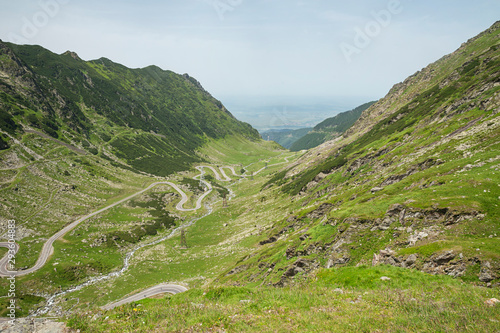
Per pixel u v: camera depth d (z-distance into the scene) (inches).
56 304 3814.0
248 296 1024.2
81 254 5108.3
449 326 622.5
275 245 3646.7
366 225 2235.5
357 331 655.1
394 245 1851.6
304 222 4062.5
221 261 4707.2
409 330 635.5
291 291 998.4
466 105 4001.0
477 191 1815.9
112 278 4640.8
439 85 6589.6
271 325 710.5
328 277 1221.7
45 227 5625.0
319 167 7485.2
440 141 3501.5
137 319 837.8
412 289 934.4
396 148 4751.5
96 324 789.9
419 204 1946.4
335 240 2400.3
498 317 642.2
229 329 715.4
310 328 690.2
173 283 4271.7
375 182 3695.9
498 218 1523.1
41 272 4345.5
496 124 2787.9
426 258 1369.3
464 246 1306.6
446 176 2272.4
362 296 900.6
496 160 2169.0
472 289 881.5
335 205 3833.7
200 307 889.5
